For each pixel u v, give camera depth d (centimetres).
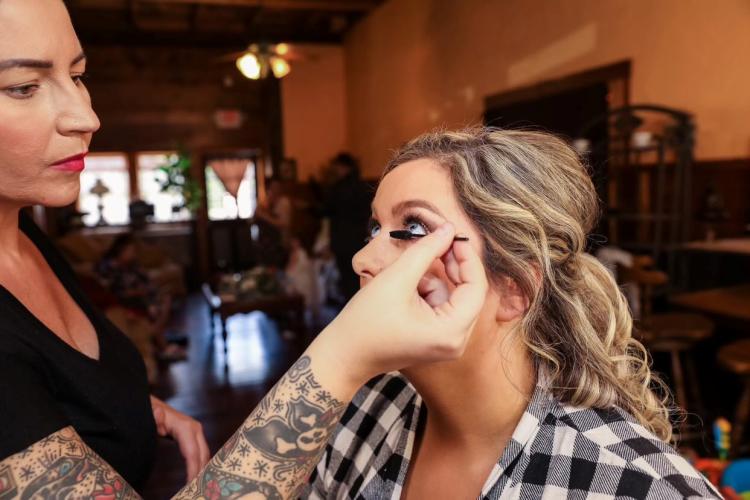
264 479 46
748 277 305
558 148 69
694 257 338
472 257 49
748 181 311
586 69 410
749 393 245
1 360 53
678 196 351
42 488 47
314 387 46
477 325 62
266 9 780
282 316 574
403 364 47
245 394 390
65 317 74
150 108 840
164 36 805
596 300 71
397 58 697
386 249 63
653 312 348
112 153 833
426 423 75
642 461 56
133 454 73
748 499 139
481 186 62
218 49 847
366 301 46
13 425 48
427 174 63
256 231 804
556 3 432
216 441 317
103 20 791
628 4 371
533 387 67
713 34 320
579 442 60
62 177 56
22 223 80
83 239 726
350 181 503
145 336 420
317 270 612
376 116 772
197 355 488
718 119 323
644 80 366
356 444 83
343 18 817
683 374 328
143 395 78
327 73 880
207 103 859
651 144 357
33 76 51
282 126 866
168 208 862
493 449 67
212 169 873
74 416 64
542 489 59
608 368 66
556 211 65
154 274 744
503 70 502
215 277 620
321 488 86
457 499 67
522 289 64
